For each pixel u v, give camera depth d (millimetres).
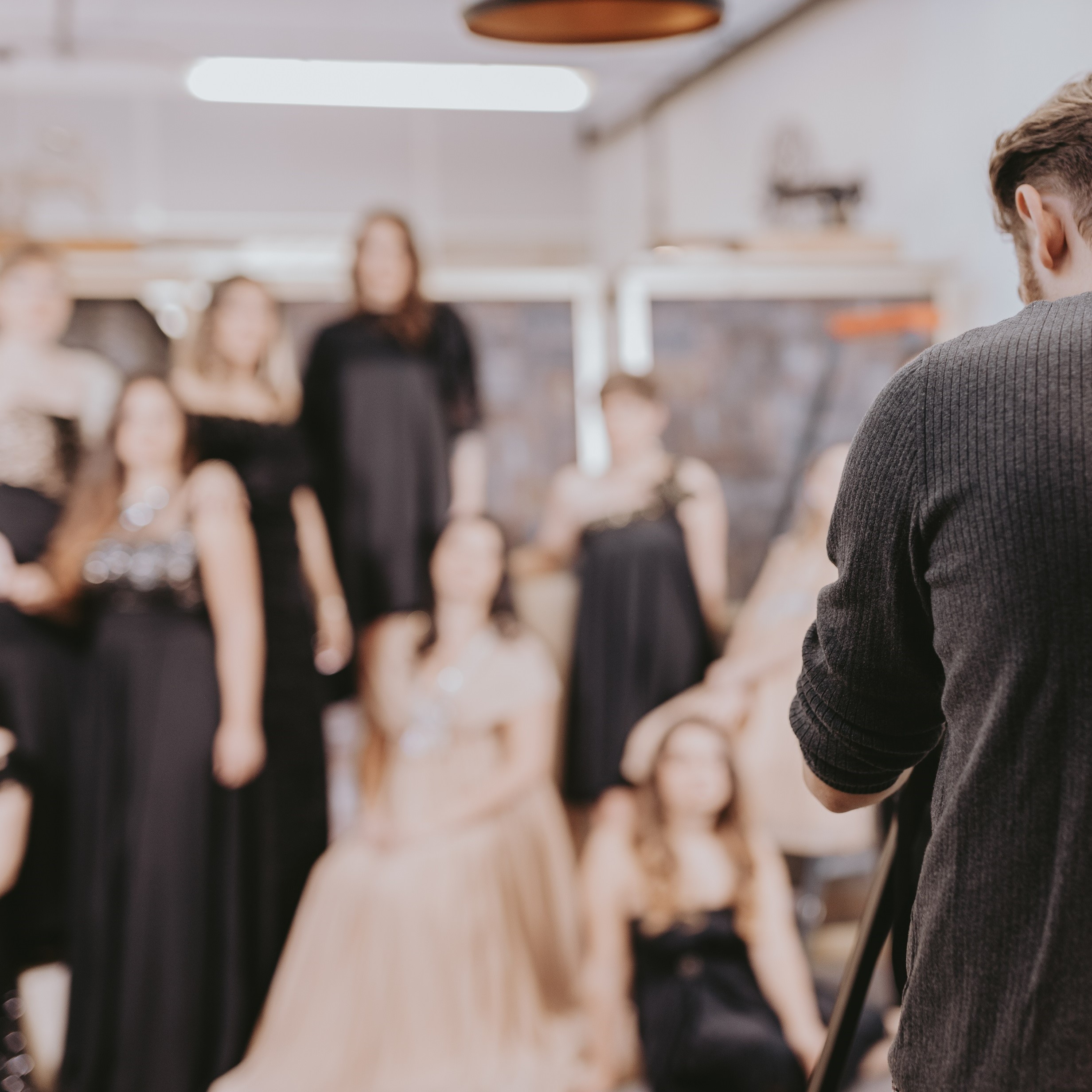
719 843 3117
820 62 4648
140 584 2857
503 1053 2969
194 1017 2857
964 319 3664
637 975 3057
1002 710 746
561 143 7441
